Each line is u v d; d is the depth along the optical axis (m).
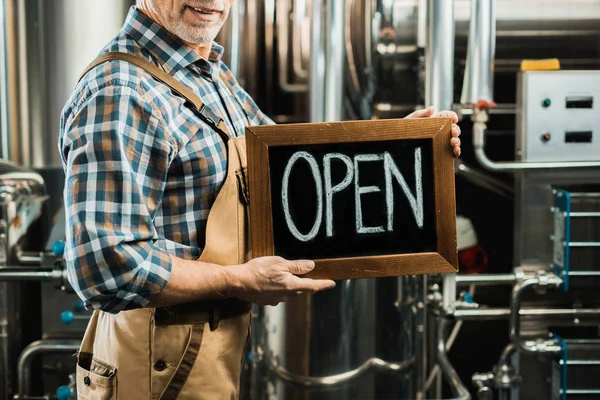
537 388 2.43
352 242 1.44
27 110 2.46
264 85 3.66
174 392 1.38
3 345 2.37
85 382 1.45
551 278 2.32
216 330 1.42
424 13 2.46
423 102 2.56
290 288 1.39
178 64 1.42
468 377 2.89
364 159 1.44
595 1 2.49
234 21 2.72
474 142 2.30
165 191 1.37
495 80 2.74
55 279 2.15
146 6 1.44
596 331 2.47
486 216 2.96
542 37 2.53
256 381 2.23
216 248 1.38
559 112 2.36
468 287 2.78
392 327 2.11
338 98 2.42
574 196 2.29
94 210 1.25
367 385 2.11
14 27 2.42
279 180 1.41
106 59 1.36
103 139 1.26
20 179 2.36
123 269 1.24
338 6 2.38
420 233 1.47
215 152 1.39
